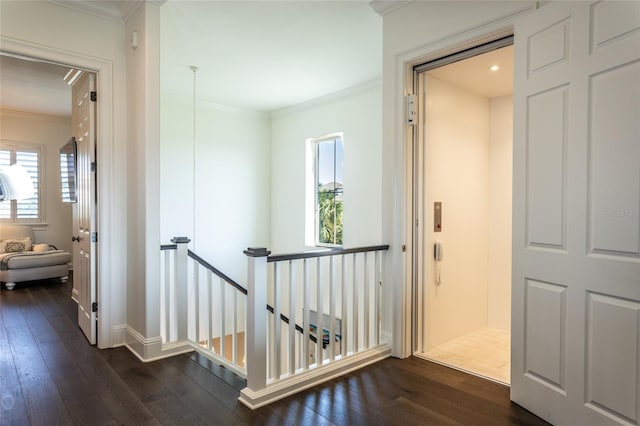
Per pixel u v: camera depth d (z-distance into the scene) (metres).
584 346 1.87
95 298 3.22
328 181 5.34
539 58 2.08
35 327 3.72
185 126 5.22
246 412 2.15
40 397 2.32
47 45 2.82
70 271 6.81
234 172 5.72
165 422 2.05
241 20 3.06
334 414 2.13
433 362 2.89
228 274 5.67
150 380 2.56
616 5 1.73
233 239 5.72
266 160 6.09
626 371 1.71
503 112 3.84
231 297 5.71
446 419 2.09
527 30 2.15
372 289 3.98
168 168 5.08
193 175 5.31
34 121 6.60
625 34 1.70
